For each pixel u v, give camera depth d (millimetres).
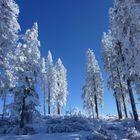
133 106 27281
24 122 27094
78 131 23625
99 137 17906
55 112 63375
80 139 18172
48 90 63000
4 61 22422
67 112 40438
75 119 30438
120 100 40812
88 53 52531
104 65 42219
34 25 30453
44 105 62531
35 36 30031
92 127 25125
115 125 26422
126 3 15164
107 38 41250
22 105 26531
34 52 29234
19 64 27641
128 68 24172
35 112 28141
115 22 18297
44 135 21203
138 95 27203
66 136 19891
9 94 26672
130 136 18766
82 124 27125
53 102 62531
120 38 17172
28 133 23062
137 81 24969
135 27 15320
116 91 39156
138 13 13789
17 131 23438
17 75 27016
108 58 41438
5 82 22562
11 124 28375
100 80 50406
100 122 31109
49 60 65250
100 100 49625
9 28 23172
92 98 52094
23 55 28547
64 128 24188
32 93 27844
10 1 24109
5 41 22375
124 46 16000
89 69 51031
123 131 21766
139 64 14984
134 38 15375
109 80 41000
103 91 50125
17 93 27141
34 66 28688
